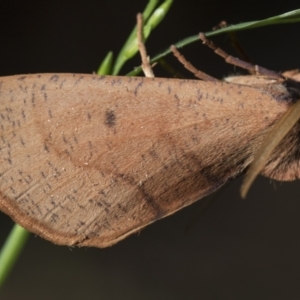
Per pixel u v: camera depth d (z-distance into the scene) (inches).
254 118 5.2
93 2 10.3
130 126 5.2
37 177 5.2
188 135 5.2
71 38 10.1
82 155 5.2
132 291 9.9
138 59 9.4
